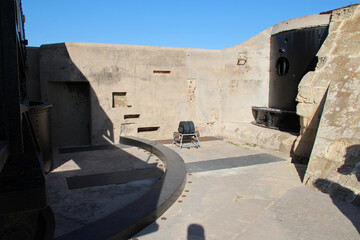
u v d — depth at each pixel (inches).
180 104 354.6
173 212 146.6
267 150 291.6
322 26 289.0
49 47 300.0
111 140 322.3
